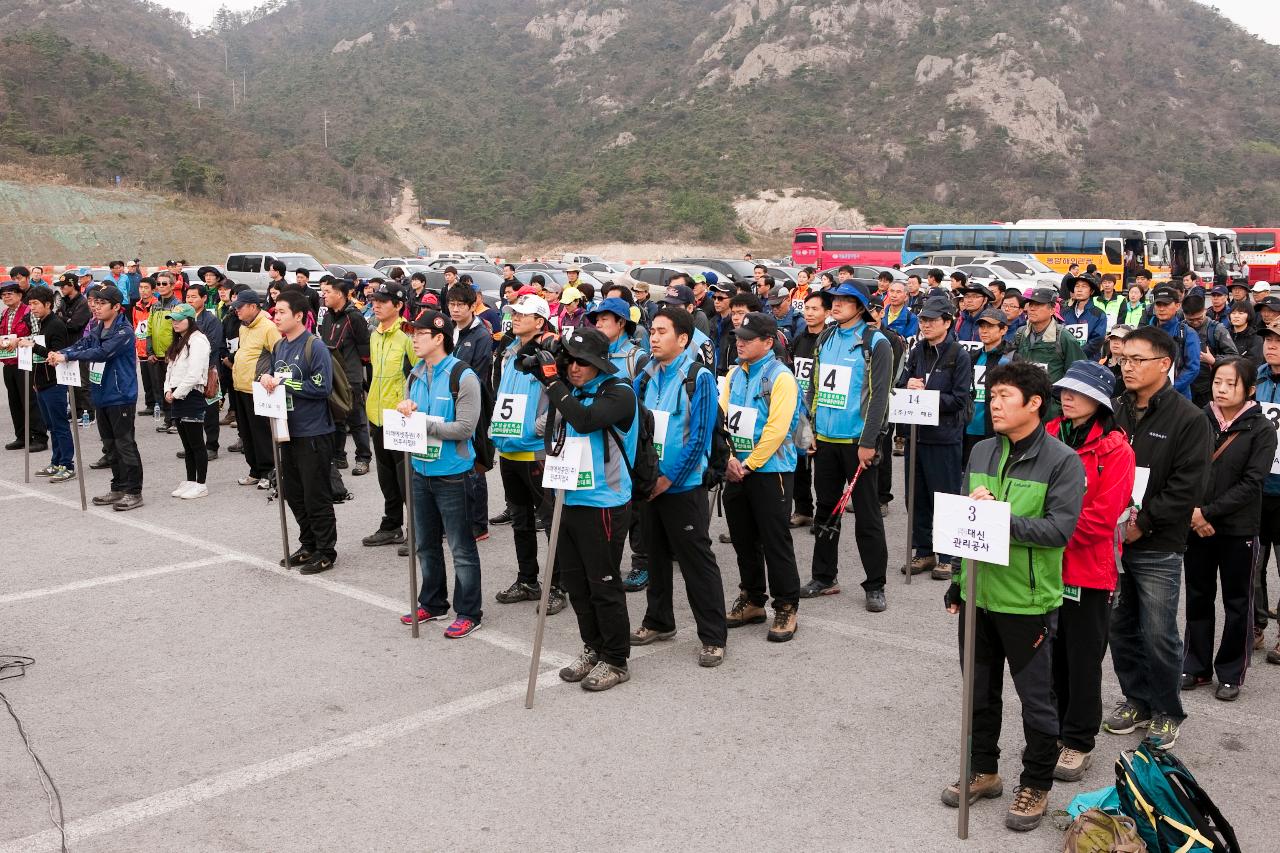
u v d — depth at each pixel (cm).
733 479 594
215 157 7488
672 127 10325
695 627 639
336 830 399
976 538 381
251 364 964
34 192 5334
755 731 486
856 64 11212
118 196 5716
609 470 524
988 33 11256
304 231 6366
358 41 14312
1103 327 1101
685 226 7875
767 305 1361
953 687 539
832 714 505
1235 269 3603
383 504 959
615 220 8012
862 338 662
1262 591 591
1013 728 500
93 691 530
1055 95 10288
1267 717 506
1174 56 12119
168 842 391
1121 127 10444
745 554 631
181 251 5347
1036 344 838
